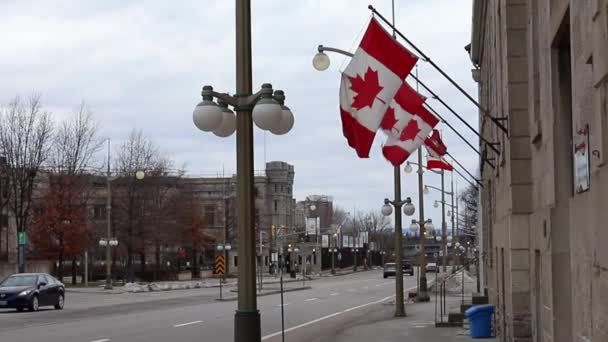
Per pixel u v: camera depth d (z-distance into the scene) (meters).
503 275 16.05
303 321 29.58
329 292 56.62
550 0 9.37
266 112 11.02
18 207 71.75
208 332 24.19
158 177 79.19
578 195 7.19
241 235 11.31
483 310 20.59
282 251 110.06
